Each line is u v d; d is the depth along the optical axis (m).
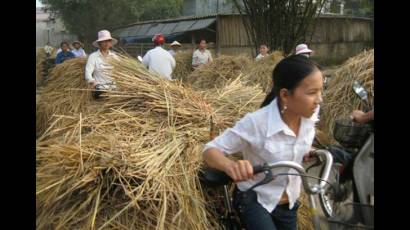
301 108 2.12
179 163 3.00
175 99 3.77
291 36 12.91
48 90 6.47
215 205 2.93
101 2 30.25
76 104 5.88
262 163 2.29
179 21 23.17
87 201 2.74
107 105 3.82
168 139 3.25
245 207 2.35
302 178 2.08
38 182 2.90
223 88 4.38
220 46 19.64
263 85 8.20
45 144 3.34
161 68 7.52
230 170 2.05
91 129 3.43
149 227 2.73
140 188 2.73
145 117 3.59
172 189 2.81
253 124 2.23
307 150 2.30
